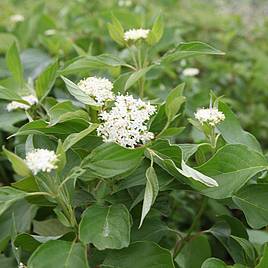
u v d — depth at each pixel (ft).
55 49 3.38
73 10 4.52
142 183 1.72
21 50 3.74
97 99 1.71
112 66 2.05
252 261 1.80
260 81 4.25
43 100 2.21
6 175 2.84
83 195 1.84
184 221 2.92
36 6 4.38
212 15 5.62
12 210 2.16
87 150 1.73
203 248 2.03
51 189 1.60
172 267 1.61
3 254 2.05
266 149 3.92
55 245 1.54
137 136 1.61
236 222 1.90
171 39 3.43
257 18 6.61
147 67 1.98
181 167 1.64
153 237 1.84
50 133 1.74
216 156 1.67
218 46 4.78
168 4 5.45
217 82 4.25
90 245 1.86
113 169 1.57
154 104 2.01
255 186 1.78
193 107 3.10
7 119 2.42
